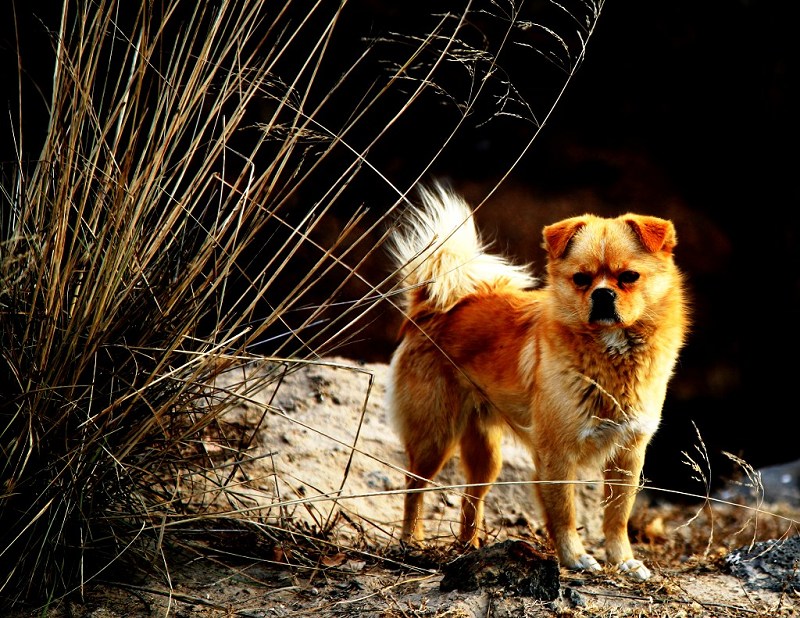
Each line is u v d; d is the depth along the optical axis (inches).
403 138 725.3
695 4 749.3
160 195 262.2
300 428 404.8
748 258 753.6
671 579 284.8
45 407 241.6
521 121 737.0
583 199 724.7
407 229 383.6
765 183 764.6
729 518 472.7
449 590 261.9
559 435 313.0
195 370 267.6
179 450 290.2
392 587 270.7
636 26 749.3
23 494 245.4
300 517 331.6
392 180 712.4
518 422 347.9
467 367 361.1
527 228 699.4
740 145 770.2
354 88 705.0
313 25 675.4
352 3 685.9
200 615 250.1
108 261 246.8
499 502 410.6
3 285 239.0
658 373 311.4
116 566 263.9
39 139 518.0
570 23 726.5
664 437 693.9
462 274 372.5
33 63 545.3
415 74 703.1
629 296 300.8
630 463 314.7
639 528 427.5
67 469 245.1
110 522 260.4
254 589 270.7
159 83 273.4
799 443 702.5
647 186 745.6
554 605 251.4
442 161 725.9
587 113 759.7
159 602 253.0
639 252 308.8
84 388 256.5
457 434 364.8
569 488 312.8
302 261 645.3
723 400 709.3
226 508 311.6
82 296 248.1
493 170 732.0
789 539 302.8
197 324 275.4
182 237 281.1
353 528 337.7
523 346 341.7
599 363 306.2
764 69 761.0
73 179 255.3
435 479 418.6
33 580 246.1
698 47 757.9
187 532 280.7
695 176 767.7
